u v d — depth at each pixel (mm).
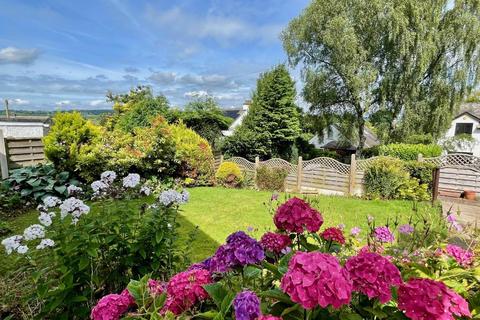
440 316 833
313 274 817
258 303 897
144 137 6973
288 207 1555
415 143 11250
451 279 1270
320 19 11352
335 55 11500
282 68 13969
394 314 937
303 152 14734
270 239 1469
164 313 1021
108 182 2662
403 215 5148
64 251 1759
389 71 11117
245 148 13312
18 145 6391
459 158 8906
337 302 792
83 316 1753
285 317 978
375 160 7461
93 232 1941
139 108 10828
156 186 6762
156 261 2041
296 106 14375
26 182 5258
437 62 10969
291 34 12539
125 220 2094
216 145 13297
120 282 1990
